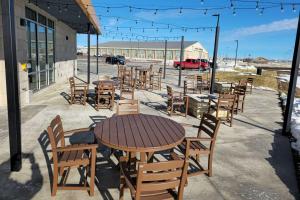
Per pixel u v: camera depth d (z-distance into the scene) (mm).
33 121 6742
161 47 57781
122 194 3410
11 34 3725
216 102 7836
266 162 4953
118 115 4719
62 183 3779
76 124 6719
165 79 19219
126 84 14055
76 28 18062
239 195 3775
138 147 3219
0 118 6750
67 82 15195
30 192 3574
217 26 11141
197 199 3619
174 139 3539
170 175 2623
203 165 4660
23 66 8469
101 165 4449
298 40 6125
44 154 4730
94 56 56344
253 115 8766
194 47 55938
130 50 62875
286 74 26922
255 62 71688
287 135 6598
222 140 6098
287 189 4004
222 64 47344
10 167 4184
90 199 3512
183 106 9148
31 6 9594
